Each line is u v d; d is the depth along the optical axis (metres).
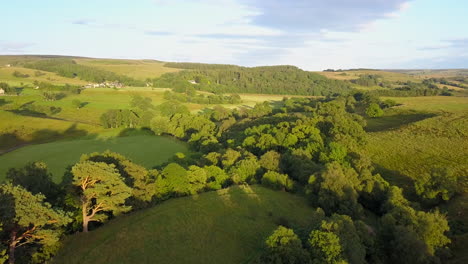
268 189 53.84
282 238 29.62
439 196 55.78
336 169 53.53
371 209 55.25
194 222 39.38
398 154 79.06
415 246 34.19
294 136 79.31
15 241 28.06
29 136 117.56
